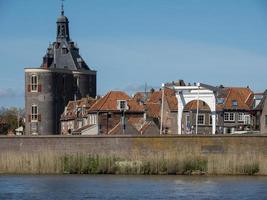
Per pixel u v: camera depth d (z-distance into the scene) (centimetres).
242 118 11825
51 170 7644
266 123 10294
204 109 11675
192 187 6300
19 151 8238
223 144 7838
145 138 8019
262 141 7756
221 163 7425
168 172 7469
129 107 11619
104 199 5534
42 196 5722
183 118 11650
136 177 7162
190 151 7919
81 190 6094
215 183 6600
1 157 7844
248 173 7369
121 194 5819
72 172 7606
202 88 9919
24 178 7112
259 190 6050
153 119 11675
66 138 8156
